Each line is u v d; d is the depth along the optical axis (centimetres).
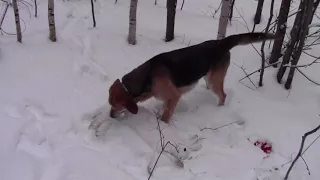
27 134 177
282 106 214
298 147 185
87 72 228
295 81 234
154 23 304
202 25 312
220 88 213
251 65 251
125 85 190
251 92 226
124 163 169
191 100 224
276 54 241
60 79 216
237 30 305
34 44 239
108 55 246
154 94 197
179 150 182
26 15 275
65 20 277
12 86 204
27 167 159
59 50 239
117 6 322
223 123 204
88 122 191
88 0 323
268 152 185
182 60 199
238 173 169
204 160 176
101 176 160
